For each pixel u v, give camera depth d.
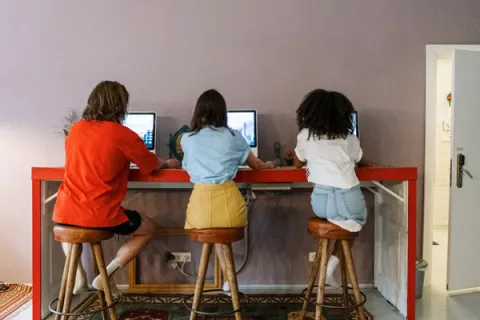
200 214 1.72
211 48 2.57
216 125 1.80
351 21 2.57
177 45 2.57
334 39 2.57
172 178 1.91
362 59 2.58
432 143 2.58
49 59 2.56
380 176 1.95
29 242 2.60
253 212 2.59
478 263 2.57
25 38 2.56
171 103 2.57
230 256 1.75
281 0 2.57
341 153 1.81
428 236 2.61
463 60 2.48
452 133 2.48
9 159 2.58
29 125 2.57
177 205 2.58
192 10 2.57
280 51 2.57
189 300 2.38
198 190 1.76
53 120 2.57
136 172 1.90
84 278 2.05
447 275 2.53
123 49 2.57
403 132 2.59
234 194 1.77
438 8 2.58
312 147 1.84
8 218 2.59
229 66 2.57
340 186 1.76
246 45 2.57
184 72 2.57
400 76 2.59
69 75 2.57
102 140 1.72
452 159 2.49
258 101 2.57
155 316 2.16
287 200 2.59
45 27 2.56
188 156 1.81
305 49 2.57
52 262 2.18
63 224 1.71
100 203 1.71
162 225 2.59
